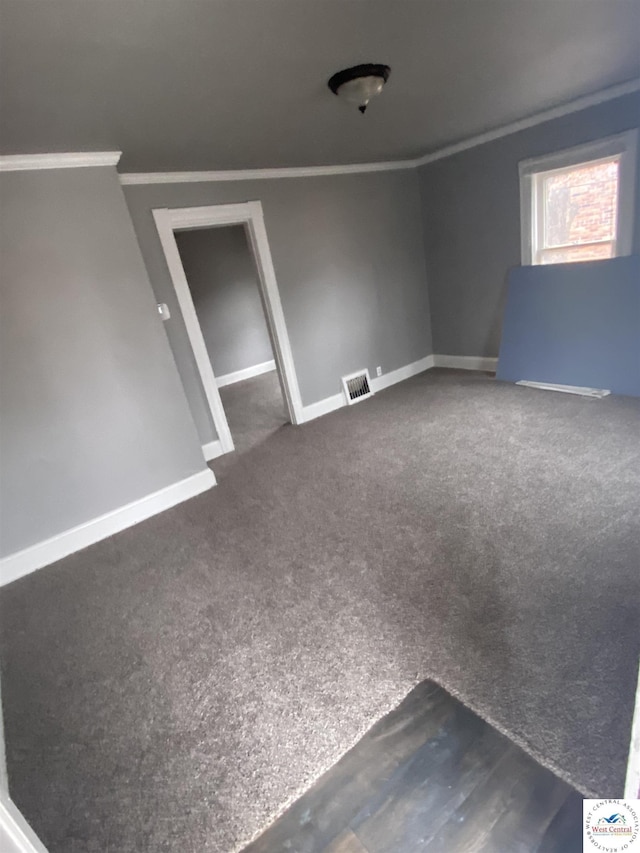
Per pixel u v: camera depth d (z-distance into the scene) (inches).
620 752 51.5
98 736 64.4
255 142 115.3
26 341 103.3
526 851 44.7
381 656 68.6
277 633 76.5
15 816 35.7
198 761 58.8
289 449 152.5
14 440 105.3
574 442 119.3
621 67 108.4
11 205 97.3
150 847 50.8
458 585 79.5
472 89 103.9
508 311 169.3
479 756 53.5
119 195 108.9
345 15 60.8
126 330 115.3
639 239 134.3
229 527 112.0
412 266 195.9
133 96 75.7
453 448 129.5
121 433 118.6
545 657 64.1
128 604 91.2
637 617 67.5
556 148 143.3
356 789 52.5
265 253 155.4
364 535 98.3
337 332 180.4
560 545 84.2
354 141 132.4
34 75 62.8
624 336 138.9
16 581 106.9
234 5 53.9
